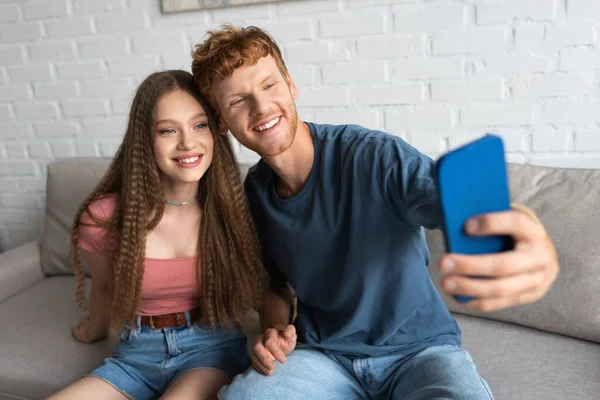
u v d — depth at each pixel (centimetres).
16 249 198
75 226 133
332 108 184
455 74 170
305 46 181
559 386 116
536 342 133
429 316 112
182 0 186
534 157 171
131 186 122
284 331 113
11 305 174
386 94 178
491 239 59
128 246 123
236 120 107
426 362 106
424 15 168
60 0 201
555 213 135
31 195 228
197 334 130
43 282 193
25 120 220
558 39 158
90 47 203
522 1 159
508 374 122
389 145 98
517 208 65
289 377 108
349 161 104
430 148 179
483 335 138
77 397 119
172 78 117
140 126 118
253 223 128
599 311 128
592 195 134
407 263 106
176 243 127
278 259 124
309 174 111
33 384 137
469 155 57
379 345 112
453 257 56
